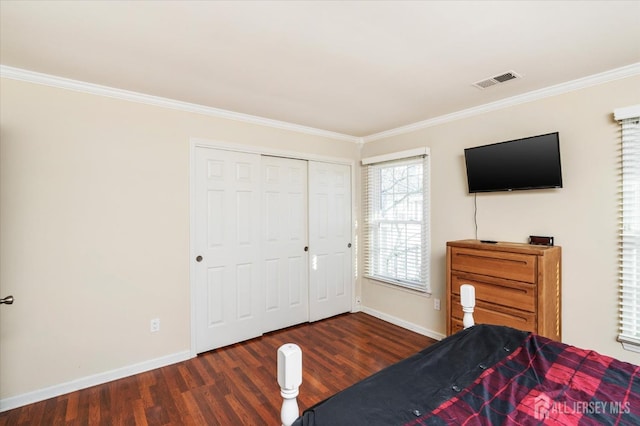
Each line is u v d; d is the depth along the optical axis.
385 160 3.72
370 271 4.00
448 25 1.62
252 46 1.84
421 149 3.30
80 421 1.96
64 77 2.25
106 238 2.45
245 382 2.41
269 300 3.43
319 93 2.57
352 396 1.12
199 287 2.89
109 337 2.45
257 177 3.28
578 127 2.30
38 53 1.91
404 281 3.57
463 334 1.68
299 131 3.57
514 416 1.00
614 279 2.16
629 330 2.09
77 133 2.34
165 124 2.72
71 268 2.31
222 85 2.40
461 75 2.22
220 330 3.02
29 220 2.17
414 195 3.47
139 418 1.99
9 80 2.11
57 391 2.24
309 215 3.71
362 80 2.30
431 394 1.13
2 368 2.08
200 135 2.90
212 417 2.00
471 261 2.56
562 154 2.38
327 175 3.86
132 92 2.53
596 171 2.23
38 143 2.20
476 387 1.17
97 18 1.56
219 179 3.03
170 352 2.72
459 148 3.05
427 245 3.30
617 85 2.13
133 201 2.56
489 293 2.44
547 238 2.42
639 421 0.98
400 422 0.97
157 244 2.67
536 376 1.25
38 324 2.19
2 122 2.09
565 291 2.37
